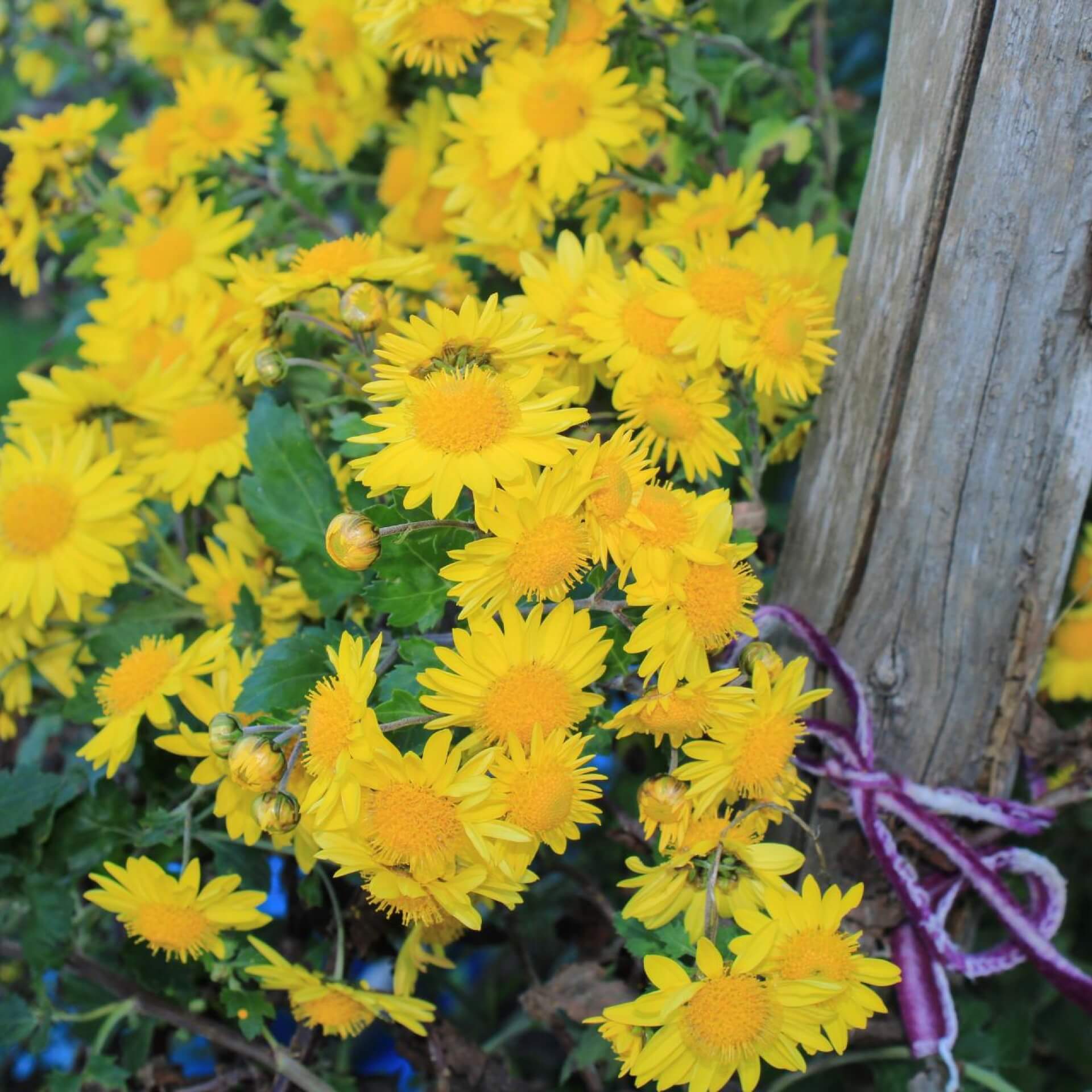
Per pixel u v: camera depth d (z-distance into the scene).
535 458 0.28
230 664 0.35
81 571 0.38
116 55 0.67
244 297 0.38
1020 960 0.38
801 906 0.30
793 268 0.38
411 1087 0.50
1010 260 0.33
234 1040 0.40
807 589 0.39
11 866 0.39
